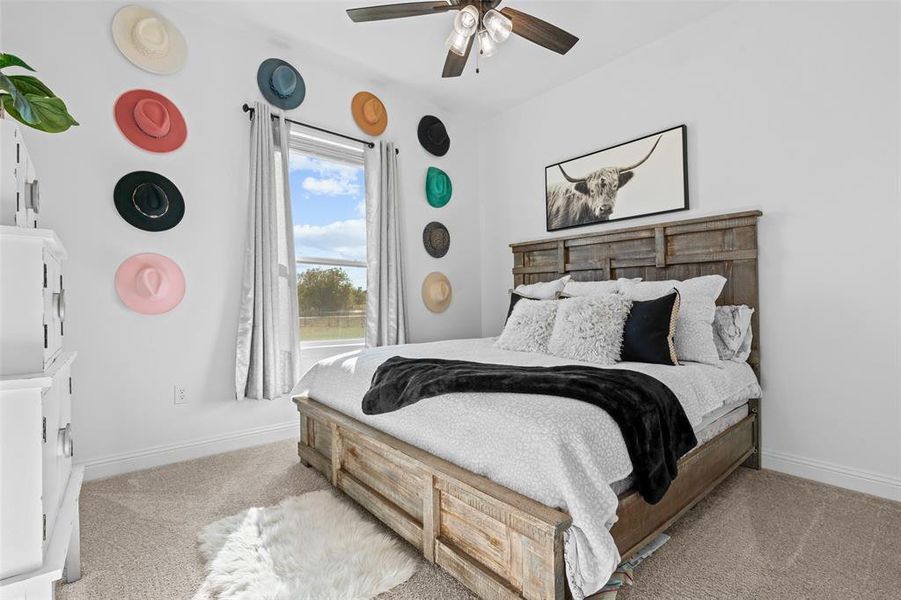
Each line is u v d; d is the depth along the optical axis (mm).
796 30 2365
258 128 2873
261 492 2193
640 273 3045
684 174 2809
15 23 2188
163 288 2568
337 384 2297
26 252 994
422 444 1663
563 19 2717
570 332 2303
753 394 2381
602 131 3297
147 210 2488
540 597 1171
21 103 1212
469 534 1411
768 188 2473
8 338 967
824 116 2277
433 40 2949
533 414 1332
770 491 2150
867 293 2156
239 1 2582
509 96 3781
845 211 2215
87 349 2352
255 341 2807
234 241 2846
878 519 1870
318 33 2881
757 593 1399
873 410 2141
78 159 2326
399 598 1396
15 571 918
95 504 2062
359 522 1848
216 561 1577
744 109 2562
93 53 2377
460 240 4176
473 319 4277
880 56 2111
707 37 2715
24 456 932
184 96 2664
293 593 1391
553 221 3633
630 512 1416
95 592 1443
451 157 4105
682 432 1641
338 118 3330
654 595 1386
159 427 2574
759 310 2494
